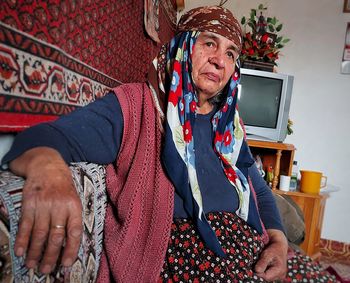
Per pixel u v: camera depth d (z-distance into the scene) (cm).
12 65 61
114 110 83
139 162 83
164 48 99
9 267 46
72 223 52
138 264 81
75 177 66
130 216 80
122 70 139
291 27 257
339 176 260
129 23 143
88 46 99
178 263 82
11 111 62
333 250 260
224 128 105
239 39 100
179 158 84
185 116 93
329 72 255
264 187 121
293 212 153
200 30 95
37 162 55
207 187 94
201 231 82
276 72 238
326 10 251
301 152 264
